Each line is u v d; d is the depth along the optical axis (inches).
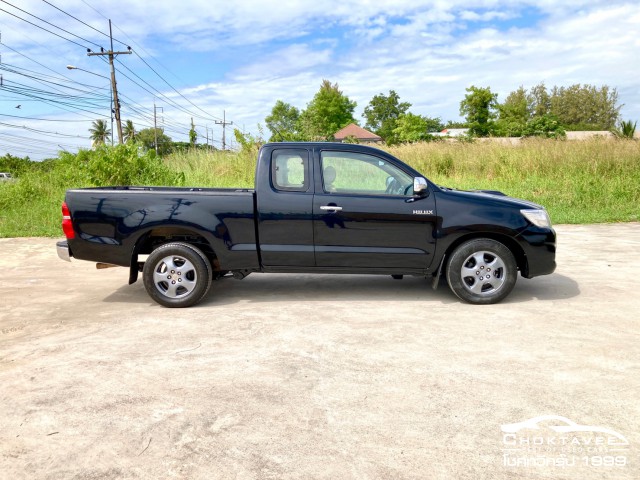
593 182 558.9
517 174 647.8
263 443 107.1
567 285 238.5
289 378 139.0
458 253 207.9
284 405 123.6
